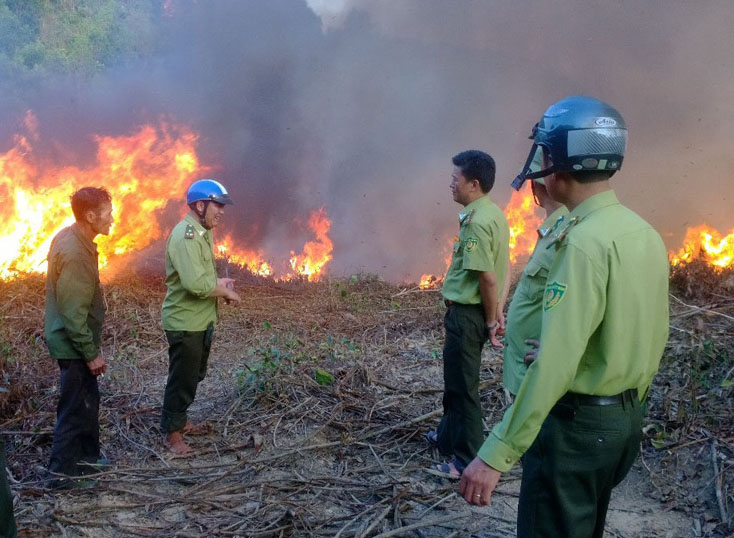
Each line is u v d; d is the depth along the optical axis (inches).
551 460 86.4
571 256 80.9
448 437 158.1
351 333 260.1
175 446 163.6
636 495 145.3
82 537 128.7
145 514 137.3
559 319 79.4
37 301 288.4
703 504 138.8
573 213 87.2
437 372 218.5
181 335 158.6
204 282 154.4
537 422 79.2
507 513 139.5
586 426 84.3
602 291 79.9
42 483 146.4
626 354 82.1
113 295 285.0
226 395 200.1
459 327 150.9
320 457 163.2
